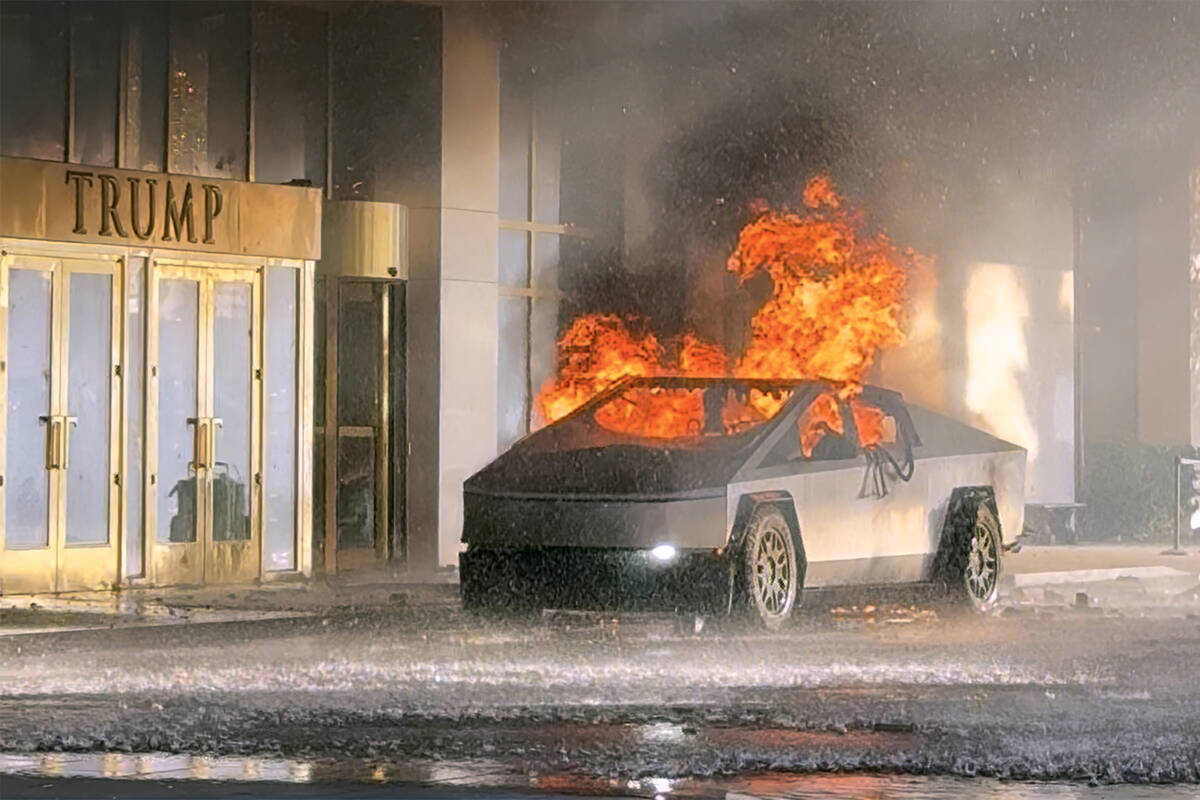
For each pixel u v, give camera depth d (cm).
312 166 2856
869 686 1634
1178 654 1895
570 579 2020
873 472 2162
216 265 2608
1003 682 1666
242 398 2653
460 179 2888
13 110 2522
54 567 2459
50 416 2450
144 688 1608
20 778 1165
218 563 2627
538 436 2152
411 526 2869
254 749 1285
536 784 1155
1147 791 1145
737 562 1988
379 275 2809
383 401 2878
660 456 2034
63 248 2448
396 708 1487
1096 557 3303
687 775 1191
